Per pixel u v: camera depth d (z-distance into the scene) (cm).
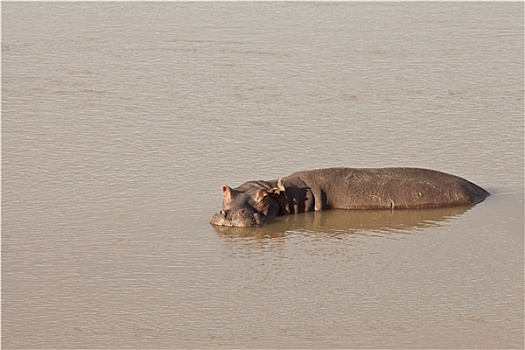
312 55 9669
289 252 5138
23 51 9912
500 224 5566
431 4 12238
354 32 10712
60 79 8838
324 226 5591
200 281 4725
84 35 10694
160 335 4144
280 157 6669
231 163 6531
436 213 5803
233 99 8144
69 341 4091
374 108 7888
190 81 8750
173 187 6075
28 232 5325
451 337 4144
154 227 5434
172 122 7494
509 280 4753
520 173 6419
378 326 4244
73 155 6694
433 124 7475
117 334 4153
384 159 6650
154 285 4669
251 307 4434
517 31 10806
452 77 8888
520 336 4156
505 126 7438
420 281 4744
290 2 12369
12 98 8175
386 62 9394
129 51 9925
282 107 7900
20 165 6475
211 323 4266
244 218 5512
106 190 6009
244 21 11306
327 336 4144
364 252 5153
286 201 5800
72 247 5125
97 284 4672
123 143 6975
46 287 4631
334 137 7131
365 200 5891
